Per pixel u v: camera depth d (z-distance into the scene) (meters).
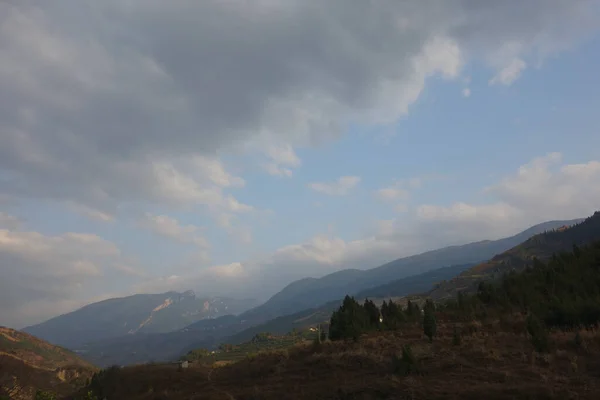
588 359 27.12
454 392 22.95
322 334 49.53
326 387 28.50
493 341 34.16
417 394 23.50
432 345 35.31
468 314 52.22
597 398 20.30
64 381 107.00
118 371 49.16
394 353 33.75
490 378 25.08
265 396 29.28
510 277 62.81
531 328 31.84
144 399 38.69
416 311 60.22
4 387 21.47
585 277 51.62
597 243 64.62
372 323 54.97
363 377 29.33
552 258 67.12
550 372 25.19
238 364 45.16
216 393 33.75
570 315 39.38
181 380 41.94
